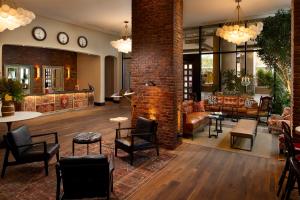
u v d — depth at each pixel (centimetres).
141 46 541
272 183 347
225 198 305
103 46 1172
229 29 618
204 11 767
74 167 255
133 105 561
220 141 572
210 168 403
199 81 999
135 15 545
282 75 786
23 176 367
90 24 992
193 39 1009
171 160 440
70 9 771
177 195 312
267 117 764
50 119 834
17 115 512
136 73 553
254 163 427
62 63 1192
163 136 518
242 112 813
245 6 712
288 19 718
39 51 1080
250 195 313
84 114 945
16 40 783
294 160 267
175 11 503
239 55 936
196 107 734
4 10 448
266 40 761
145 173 381
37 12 807
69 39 977
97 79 1189
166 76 509
